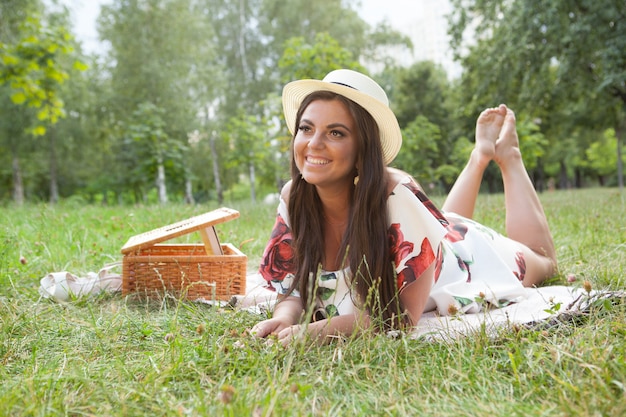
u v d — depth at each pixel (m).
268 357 1.91
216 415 1.54
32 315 2.72
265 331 2.29
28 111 23.28
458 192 3.71
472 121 24.31
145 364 2.00
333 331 2.22
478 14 15.20
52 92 11.10
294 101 2.45
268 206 9.73
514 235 3.44
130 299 3.15
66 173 29.48
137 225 6.30
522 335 2.14
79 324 2.56
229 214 3.27
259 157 18.70
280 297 2.63
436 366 1.88
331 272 2.48
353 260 2.33
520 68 13.88
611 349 1.81
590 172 53.97
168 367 1.90
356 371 1.84
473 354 1.98
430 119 28.56
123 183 26.00
